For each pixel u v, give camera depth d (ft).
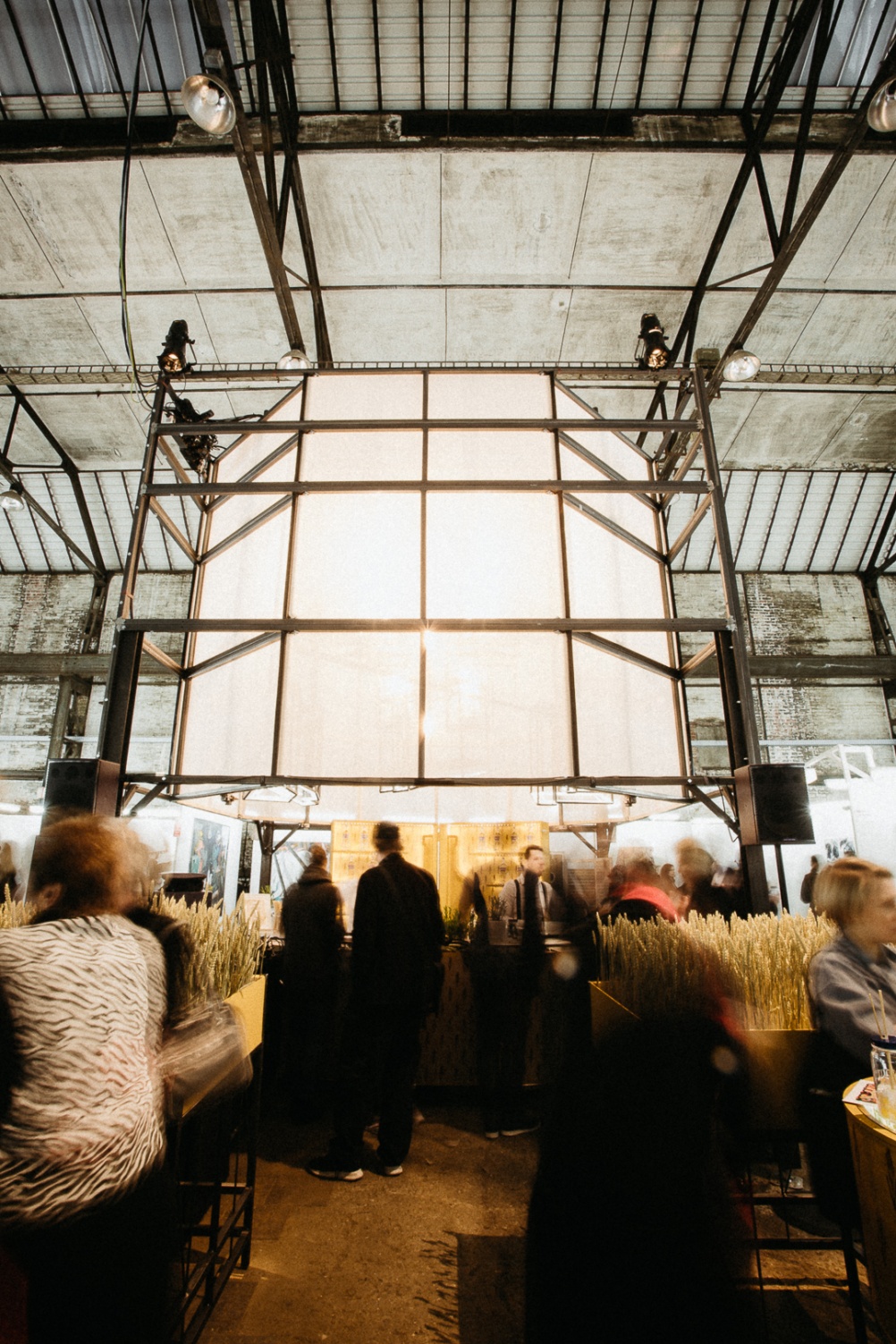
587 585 13.26
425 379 14.12
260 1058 8.07
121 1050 4.29
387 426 13.20
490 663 12.89
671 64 19.69
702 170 20.53
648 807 17.80
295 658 12.46
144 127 20.43
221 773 12.64
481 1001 12.42
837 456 32.60
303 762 12.21
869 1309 6.83
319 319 23.30
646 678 13.89
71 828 4.85
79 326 24.64
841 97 20.27
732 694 12.01
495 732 12.71
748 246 22.27
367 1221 8.56
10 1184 3.82
